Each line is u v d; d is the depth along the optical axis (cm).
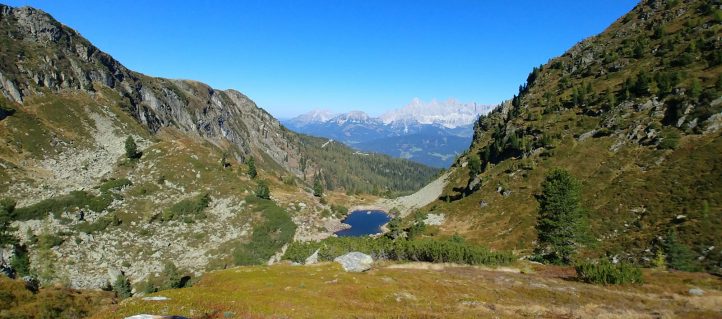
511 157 16350
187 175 15350
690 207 8081
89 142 16725
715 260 6312
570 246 7650
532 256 8744
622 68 17850
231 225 13100
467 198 15288
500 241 10731
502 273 5897
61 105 17900
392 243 8381
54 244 9844
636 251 7494
